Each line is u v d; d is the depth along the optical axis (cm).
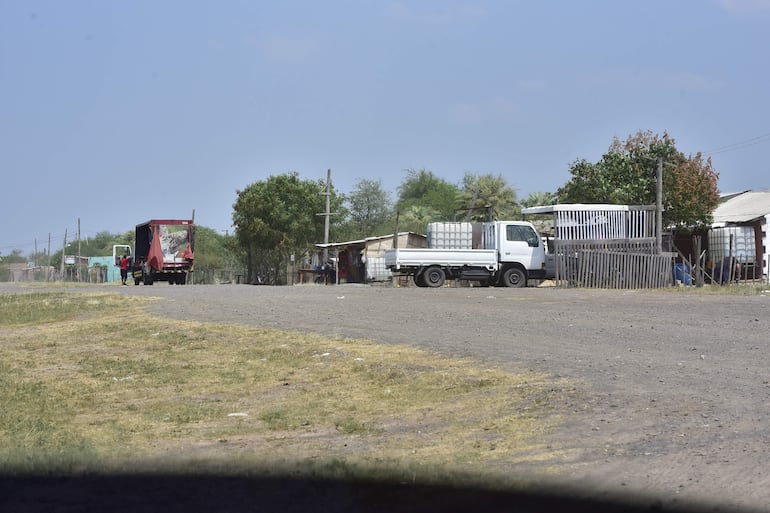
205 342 1739
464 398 1072
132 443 909
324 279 5719
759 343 1391
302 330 1820
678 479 651
